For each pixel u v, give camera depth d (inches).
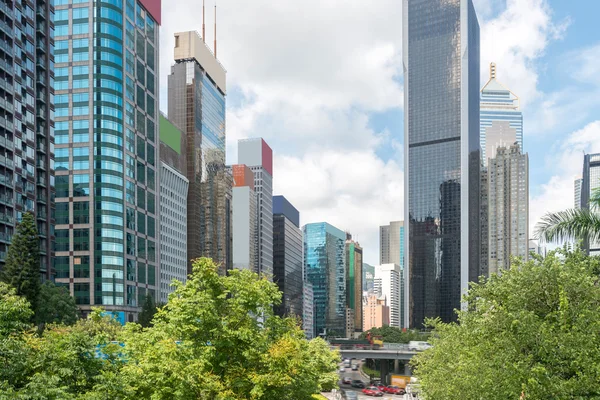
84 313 6466.5
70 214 6673.2
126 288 6796.3
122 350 1213.1
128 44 7303.2
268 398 1218.0
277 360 1214.9
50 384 938.7
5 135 4375.0
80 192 6707.7
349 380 6107.3
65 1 7022.6
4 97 4382.4
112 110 6879.9
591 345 884.6
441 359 1750.7
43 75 5182.1
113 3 7012.8
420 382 2006.6
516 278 1037.8
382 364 6481.3
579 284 968.9
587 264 1073.5
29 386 929.5
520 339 930.1
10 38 4515.3
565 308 930.7
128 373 1112.8
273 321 1408.7
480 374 1023.6
